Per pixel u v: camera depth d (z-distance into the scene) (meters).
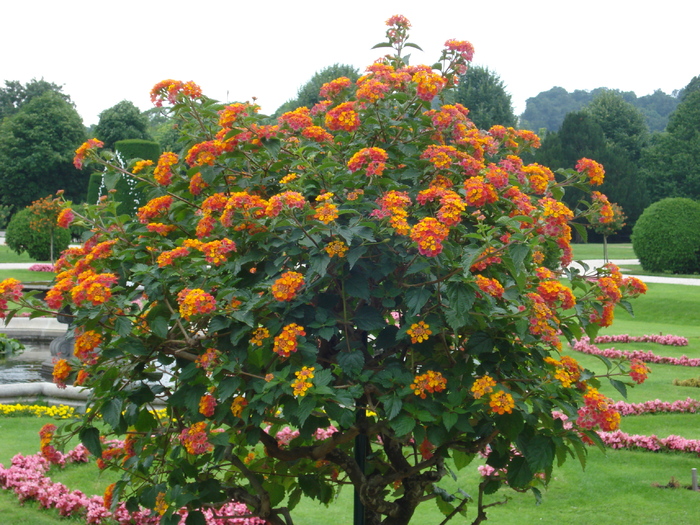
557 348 3.01
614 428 2.72
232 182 3.20
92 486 5.43
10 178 47.28
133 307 2.80
